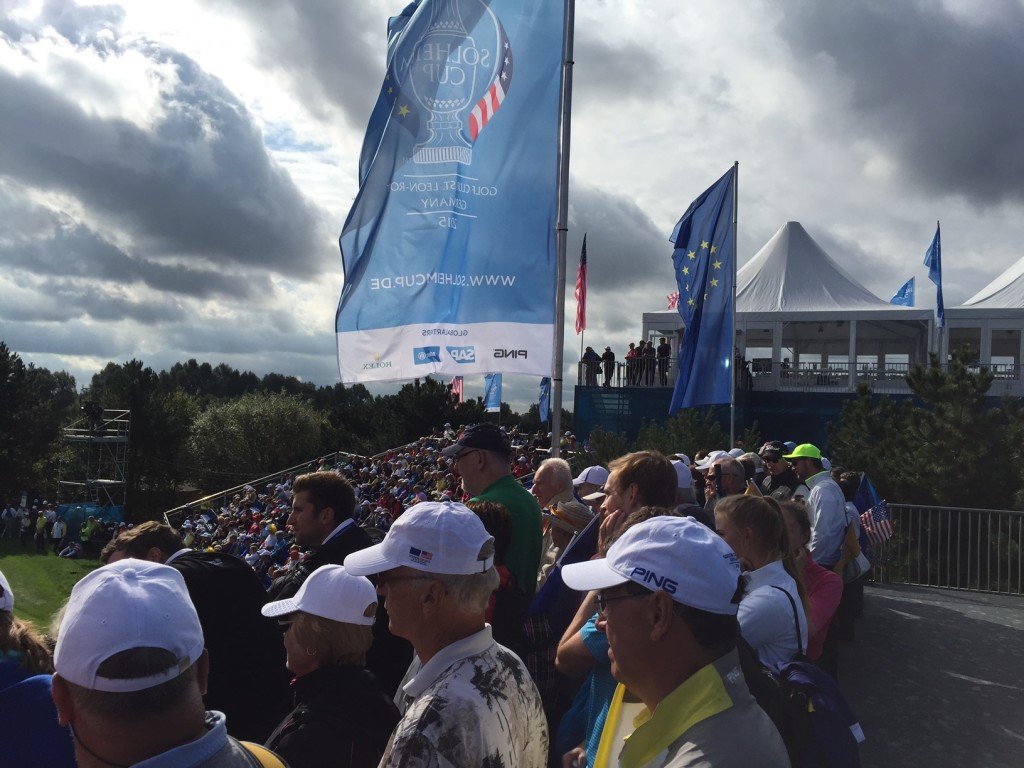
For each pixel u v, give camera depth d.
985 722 5.34
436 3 6.95
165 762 1.47
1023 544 10.12
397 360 6.88
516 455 21.00
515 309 6.72
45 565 30.67
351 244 7.00
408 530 2.23
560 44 6.78
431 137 6.91
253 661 3.49
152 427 54.09
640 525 1.90
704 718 1.67
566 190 6.70
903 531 11.05
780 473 7.96
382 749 2.54
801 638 2.89
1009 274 30.03
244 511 30.62
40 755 2.05
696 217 13.20
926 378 17.44
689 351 13.07
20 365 49.41
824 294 30.36
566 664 2.83
